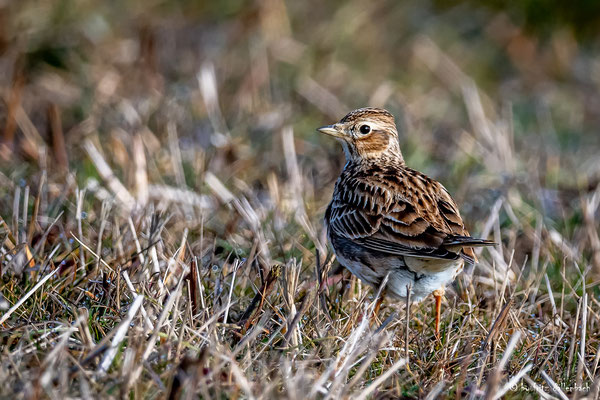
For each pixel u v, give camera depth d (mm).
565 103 20172
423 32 21594
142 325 8656
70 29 18500
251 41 19266
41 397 7332
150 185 13102
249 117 16375
